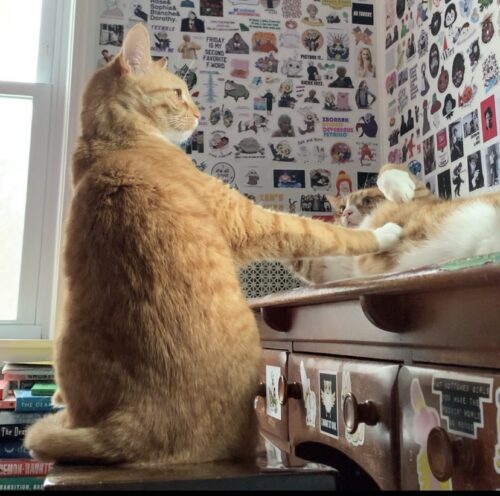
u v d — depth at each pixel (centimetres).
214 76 180
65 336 78
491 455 46
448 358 53
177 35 180
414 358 59
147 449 67
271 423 101
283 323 98
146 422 68
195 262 76
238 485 55
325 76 186
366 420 64
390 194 117
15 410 130
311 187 179
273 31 185
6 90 185
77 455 66
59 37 191
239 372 75
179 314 73
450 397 51
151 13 179
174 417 69
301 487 56
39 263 179
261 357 80
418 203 114
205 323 73
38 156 183
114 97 107
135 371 71
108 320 74
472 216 93
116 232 77
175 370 70
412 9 163
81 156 96
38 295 178
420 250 98
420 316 58
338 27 189
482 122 126
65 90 187
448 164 140
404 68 167
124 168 85
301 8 188
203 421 70
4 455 122
